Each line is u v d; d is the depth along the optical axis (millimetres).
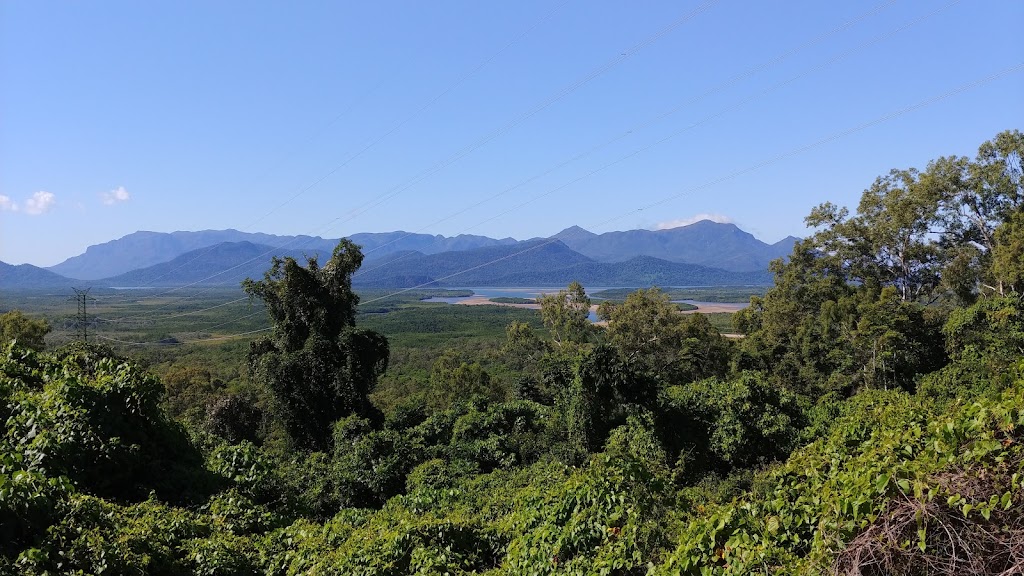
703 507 8242
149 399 12484
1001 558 4582
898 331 31234
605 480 9516
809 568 5297
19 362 13914
